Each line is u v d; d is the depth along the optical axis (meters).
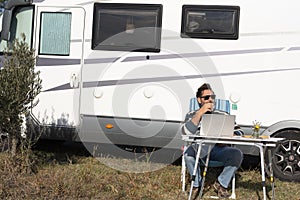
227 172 5.49
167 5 6.62
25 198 5.07
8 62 5.65
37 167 6.20
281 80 6.38
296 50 6.34
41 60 6.94
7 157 5.94
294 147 6.43
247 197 5.64
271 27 6.39
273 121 6.40
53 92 6.93
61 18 6.90
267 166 6.37
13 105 5.58
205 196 5.55
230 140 5.10
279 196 5.72
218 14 6.50
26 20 7.00
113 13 6.77
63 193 5.24
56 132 6.96
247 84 6.45
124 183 5.68
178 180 5.94
